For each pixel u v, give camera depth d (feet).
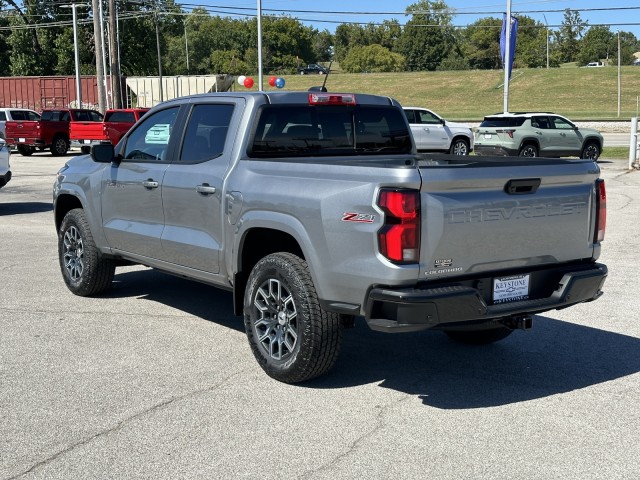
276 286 17.33
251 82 75.05
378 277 14.88
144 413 15.39
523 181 15.76
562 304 16.57
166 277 28.66
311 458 13.41
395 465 13.14
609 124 155.53
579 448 13.85
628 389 16.98
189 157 20.33
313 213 15.99
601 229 17.62
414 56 461.37
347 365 18.60
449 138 88.74
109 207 23.31
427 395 16.56
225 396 16.37
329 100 20.04
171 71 288.30
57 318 22.62
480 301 15.15
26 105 151.53
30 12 220.43
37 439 14.15
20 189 59.77
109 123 94.68
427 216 14.73
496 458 13.43
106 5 214.69
